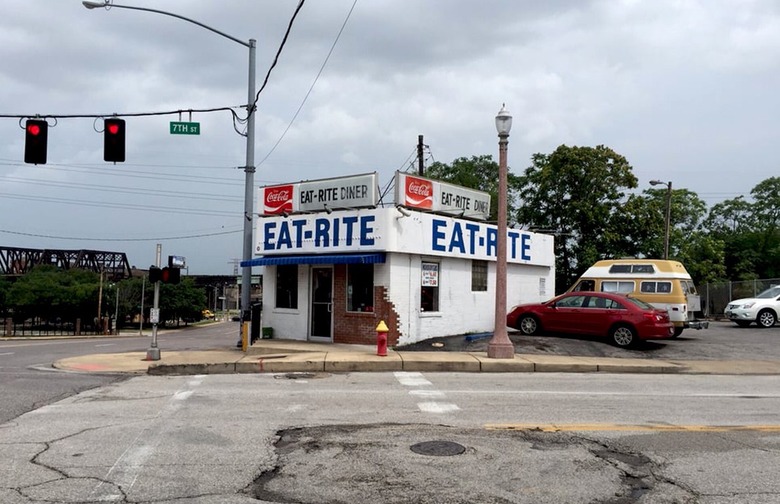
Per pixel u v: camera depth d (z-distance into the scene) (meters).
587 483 5.89
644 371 14.42
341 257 17.56
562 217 37.97
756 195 61.72
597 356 16.17
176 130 18.05
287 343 18.52
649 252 38.38
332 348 17.09
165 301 59.81
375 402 9.91
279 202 19.98
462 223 19.75
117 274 67.44
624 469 6.36
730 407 9.80
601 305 17.97
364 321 17.83
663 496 5.57
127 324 64.62
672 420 8.71
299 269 19.44
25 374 14.03
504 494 5.57
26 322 52.25
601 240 37.53
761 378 13.69
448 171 47.69
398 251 17.33
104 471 6.15
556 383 12.29
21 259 61.22
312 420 8.50
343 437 7.54
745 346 18.75
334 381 12.41
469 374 13.67
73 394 10.95
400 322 17.58
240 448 7.03
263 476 6.04
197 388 11.47
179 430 7.90
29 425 8.23
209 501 5.35
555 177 37.91
